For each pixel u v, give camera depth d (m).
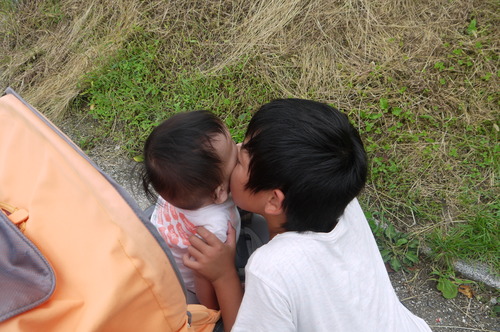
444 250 2.00
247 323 1.14
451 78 2.55
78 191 0.97
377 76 2.57
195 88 2.63
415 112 2.46
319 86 2.60
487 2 2.81
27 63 2.96
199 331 1.32
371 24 2.78
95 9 3.06
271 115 1.08
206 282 1.40
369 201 2.21
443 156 2.31
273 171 1.04
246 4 2.93
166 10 2.95
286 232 1.16
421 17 2.79
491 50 2.61
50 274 0.85
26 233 0.94
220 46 2.81
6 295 0.81
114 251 0.87
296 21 2.82
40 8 3.17
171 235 1.43
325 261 1.11
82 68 2.82
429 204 2.17
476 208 2.12
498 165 2.24
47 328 0.83
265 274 1.07
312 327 1.15
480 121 2.40
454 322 1.89
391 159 2.32
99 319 0.81
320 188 1.03
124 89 2.66
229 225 1.35
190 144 1.18
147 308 0.89
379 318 1.22
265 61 2.71
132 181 2.36
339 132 1.06
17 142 1.11
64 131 2.62
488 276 1.95
